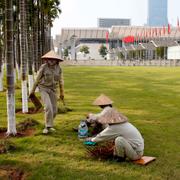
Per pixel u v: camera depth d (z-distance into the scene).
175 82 31.22
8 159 8.02
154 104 17.28
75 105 16.52
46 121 10.33
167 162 7.88
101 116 8.14
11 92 10.19
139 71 52.31
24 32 15.65
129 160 7.79
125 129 7.70
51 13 39.38
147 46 98.94
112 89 24.97
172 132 10.90
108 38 138.38
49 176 6.96
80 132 9.80
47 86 10.25
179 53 84.00
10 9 10.09
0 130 10.95
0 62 23.59
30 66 19.06
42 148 8.88
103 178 6.84
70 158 8.07
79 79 35.19
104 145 8.09
